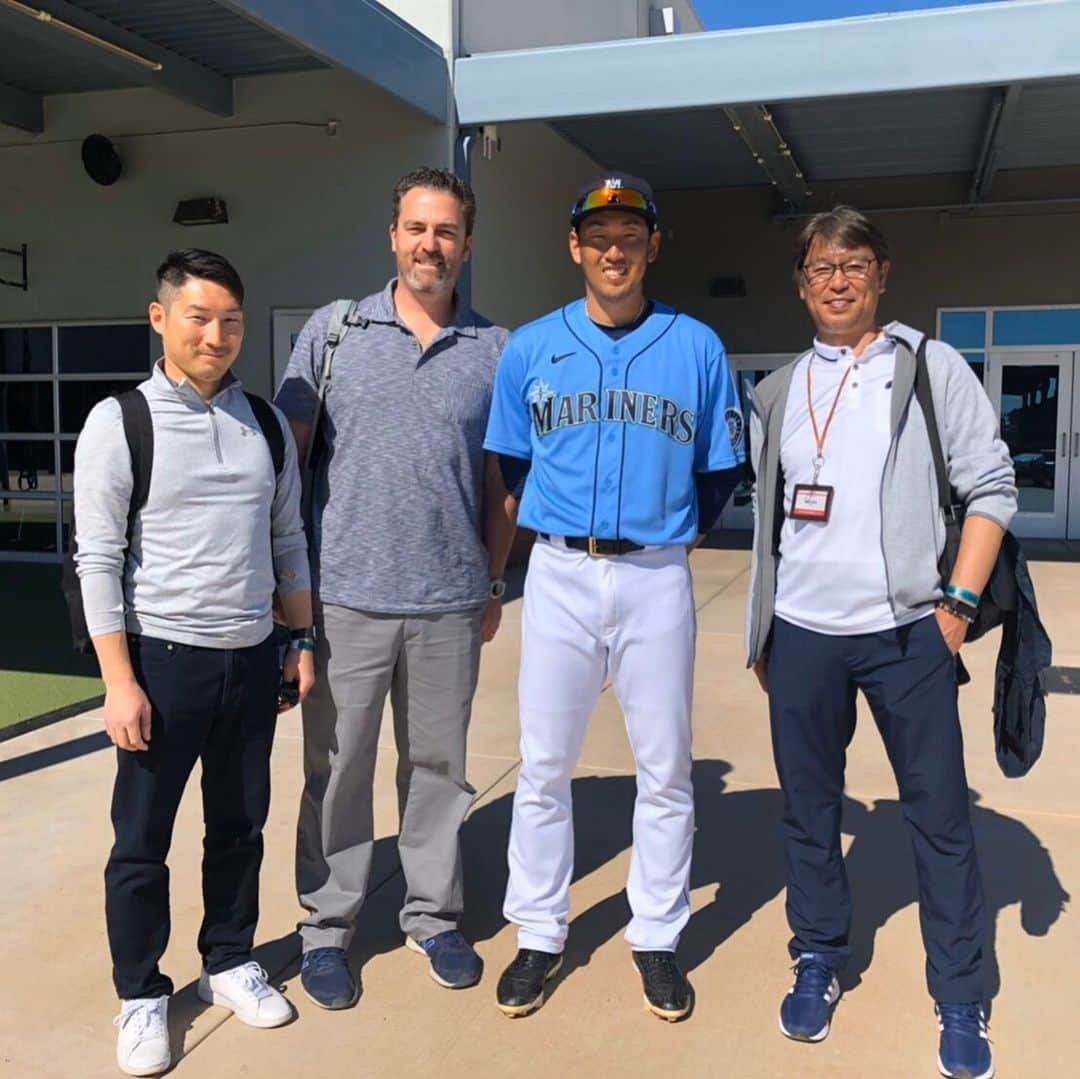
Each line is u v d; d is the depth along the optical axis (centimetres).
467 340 286
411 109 899
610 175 257
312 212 941
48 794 421
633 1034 267
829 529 260
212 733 260
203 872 274
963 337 1303
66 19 770
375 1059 256
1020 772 266
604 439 262
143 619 245
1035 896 335
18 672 618
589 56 838
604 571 267
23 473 1088
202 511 246
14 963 298
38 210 1030
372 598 278
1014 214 1273
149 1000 258
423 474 279
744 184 1352
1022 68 745
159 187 987
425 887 298
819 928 273
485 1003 280
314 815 290
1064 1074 249
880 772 448
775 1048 260
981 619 260
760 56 791
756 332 1368
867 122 1070
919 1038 264
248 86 945
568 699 276
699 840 380
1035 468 1295
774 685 272
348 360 281
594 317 267
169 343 243
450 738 293
